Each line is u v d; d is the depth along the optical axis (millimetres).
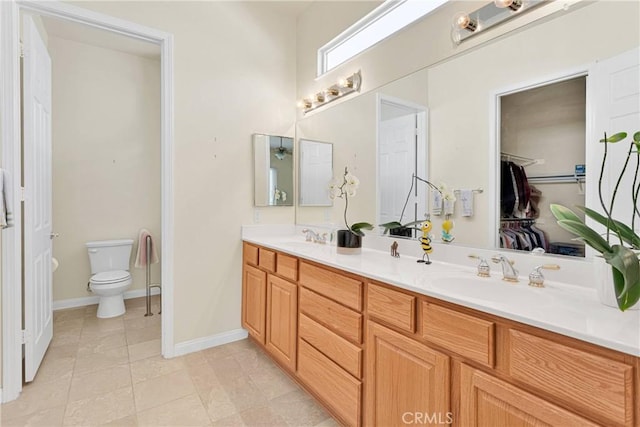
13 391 1771
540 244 1326
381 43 2074
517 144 1403
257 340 2346
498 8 1457
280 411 1712
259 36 2678
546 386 853
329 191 2482
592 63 1191
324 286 1674
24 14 1877
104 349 2379
